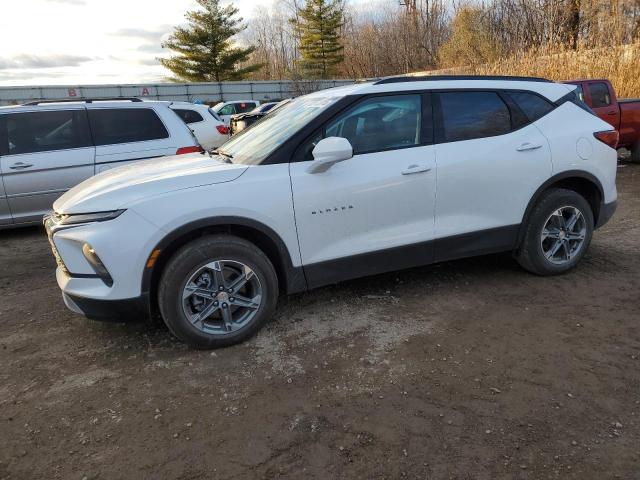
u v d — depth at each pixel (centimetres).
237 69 5153
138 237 306
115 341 355
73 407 281
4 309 425
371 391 283
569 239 430
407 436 246
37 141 644
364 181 354
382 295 411
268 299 342
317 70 4866
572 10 2109
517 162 397
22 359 337
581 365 299
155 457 240
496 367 301
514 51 2284
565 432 245
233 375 306
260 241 346
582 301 384
